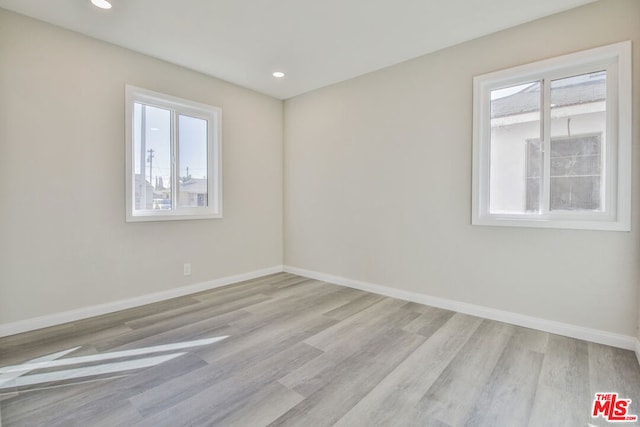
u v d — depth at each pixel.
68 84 2.79
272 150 4.61
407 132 3.42
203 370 2.05
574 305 2.53
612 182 2.40
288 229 4.75
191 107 3.66
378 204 3.70
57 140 2.74
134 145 3.29
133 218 3.20
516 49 2.73
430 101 3.24
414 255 3.42
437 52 3.18
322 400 1.75
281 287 3.97
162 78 3.38
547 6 2.44
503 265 2.85
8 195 2.53
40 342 2.43
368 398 1.77
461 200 3.07
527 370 2.05
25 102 2.59
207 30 2.80
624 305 2.34
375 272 3.75
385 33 2.85
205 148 3.88
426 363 2.14
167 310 3.14
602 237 2.41
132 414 1.63
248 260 4.34
